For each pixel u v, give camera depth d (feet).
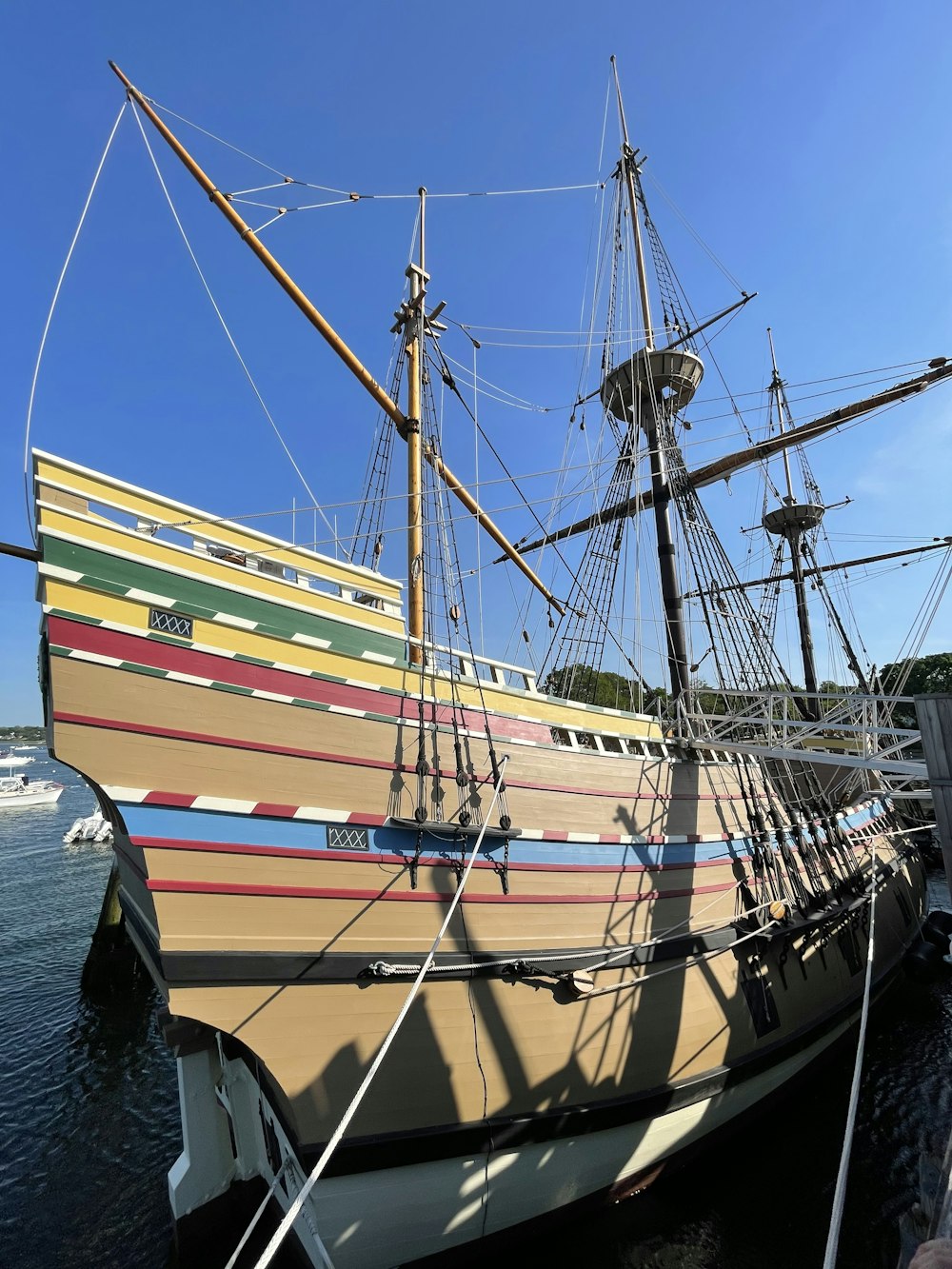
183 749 22.29
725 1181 33.94
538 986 28.78
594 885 32.24
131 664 21.61
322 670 25.98
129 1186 38.24
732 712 50.85
